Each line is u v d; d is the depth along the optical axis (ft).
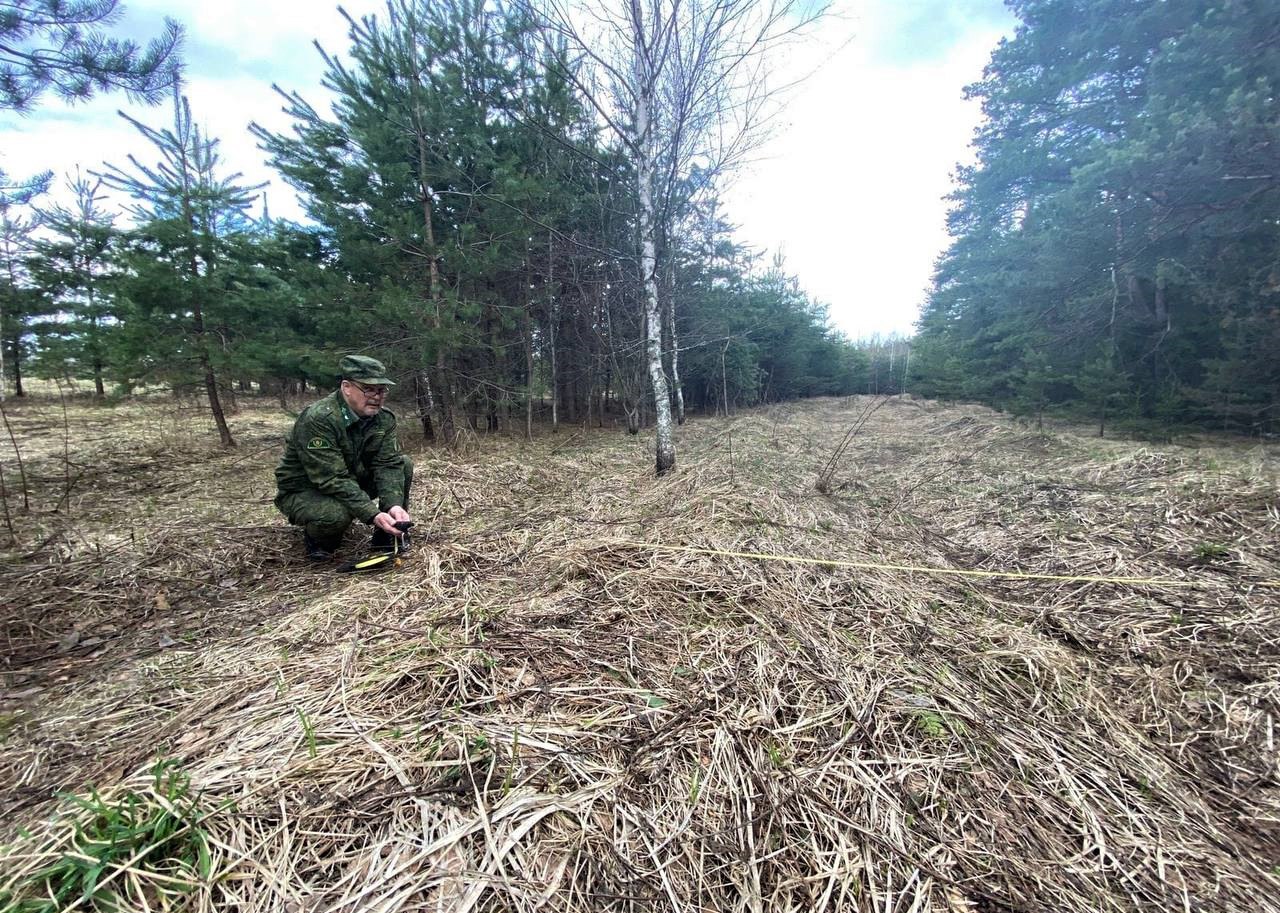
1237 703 6.20
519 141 25.20
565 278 31.32
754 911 3.64
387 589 8.67
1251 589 8.45
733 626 7.22
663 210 18.24
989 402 34.96
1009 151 29.71
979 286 36.09
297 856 3.75
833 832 4.28
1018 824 4.54
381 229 23.66
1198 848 4.47
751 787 4.63
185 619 8.26
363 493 10.08
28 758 5.06
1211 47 15.78
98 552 10.51
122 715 5.71
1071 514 12.63
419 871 3.66
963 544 12.05
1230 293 18.48
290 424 34.24
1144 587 8.89
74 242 32.09
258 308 24.75
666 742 5.06
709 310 41.55
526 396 30.53
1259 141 13.91
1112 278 20.93
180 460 21.71
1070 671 6.81
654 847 4.03
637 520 12.00
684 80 16.01
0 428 28.76
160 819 3.80
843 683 6.14
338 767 4.53
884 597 8.46
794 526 11.37
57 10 10.53
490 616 7.30
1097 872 4.19
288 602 8.73
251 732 5.06
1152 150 15.74
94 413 35.17
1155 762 5.43
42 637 7.64
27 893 3.40
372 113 22.24
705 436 30.09
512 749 4.81
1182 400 20.97
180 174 24.02
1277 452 16.98
